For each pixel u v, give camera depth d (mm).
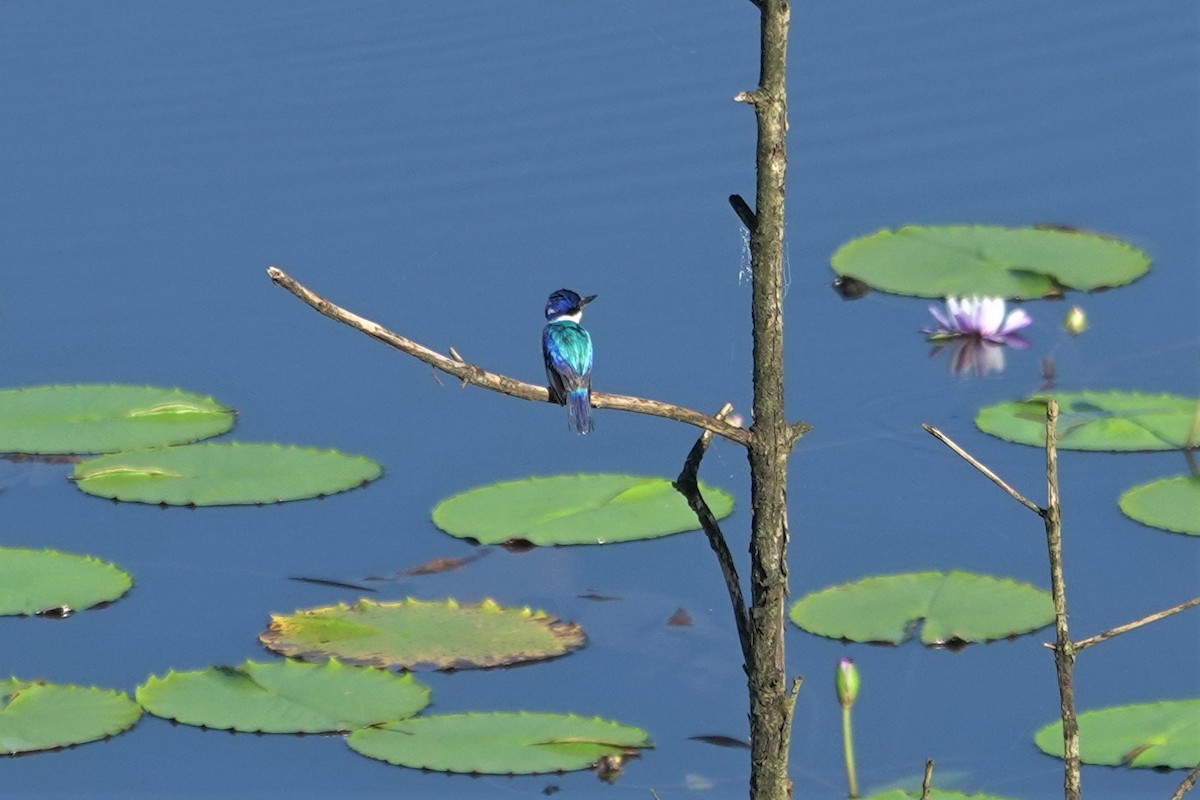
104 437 17203
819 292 19922
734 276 19453
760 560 8547
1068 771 8258
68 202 21172
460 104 22828
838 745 12789
